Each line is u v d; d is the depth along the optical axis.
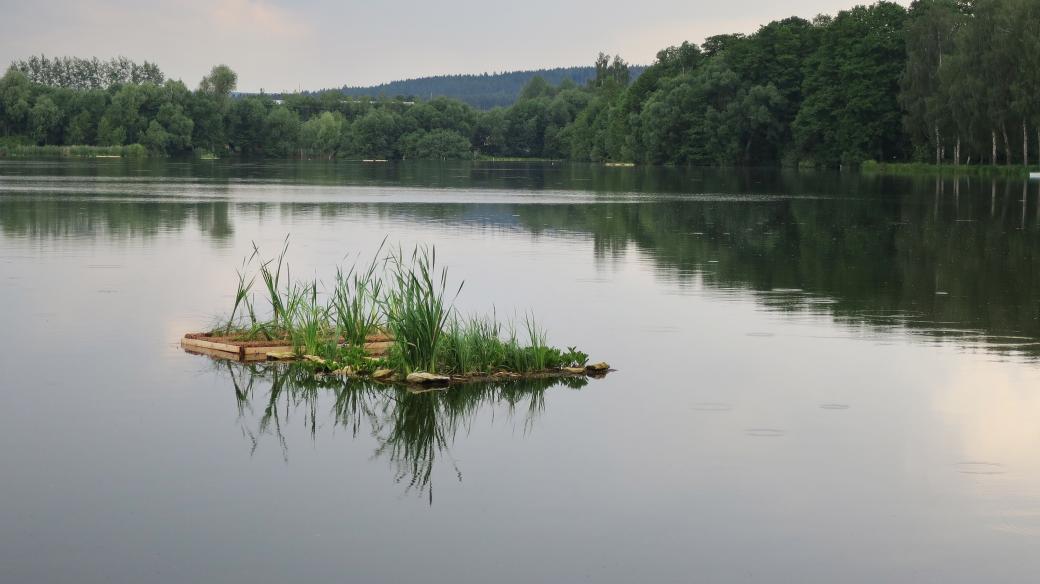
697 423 11.15
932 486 9.20
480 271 23.62
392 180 79.38
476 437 10.64
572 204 49.56
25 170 86.44
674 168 119.88
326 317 15.80
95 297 18.84
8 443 10.11
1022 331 16.61
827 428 10.96
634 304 19.17
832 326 17.03
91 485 8.98
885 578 7.38
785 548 7.87
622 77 199.62
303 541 7.86
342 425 11.05
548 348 14.25
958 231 35.56
